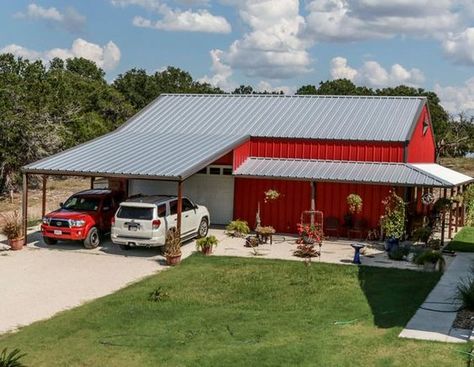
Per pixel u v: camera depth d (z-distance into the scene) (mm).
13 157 39188
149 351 10992
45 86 43219
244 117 28531
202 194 27094
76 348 11203
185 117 29453
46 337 11891
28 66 46312
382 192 24156
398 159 24609
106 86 65125
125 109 62531
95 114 53031
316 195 25141
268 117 28219
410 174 23109
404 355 10469
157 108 30953
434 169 26188
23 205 21688
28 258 19672
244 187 26469
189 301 14750
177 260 19016
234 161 24828
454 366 9938
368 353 10594
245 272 17938
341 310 13820
